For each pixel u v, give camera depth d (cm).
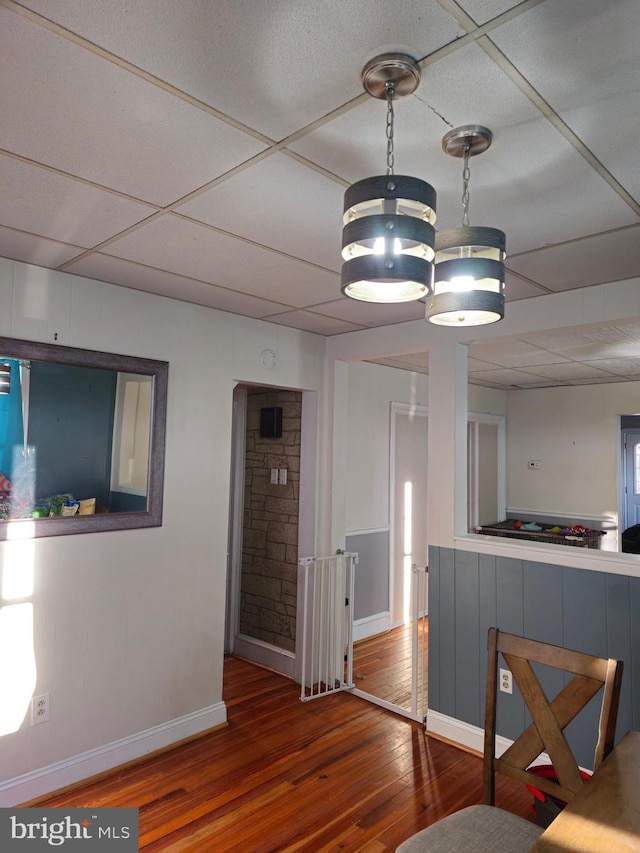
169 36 117
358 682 396
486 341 327
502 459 656
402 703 362
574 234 214
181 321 318
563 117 141
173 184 181
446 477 326
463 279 145
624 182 174
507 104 136
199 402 326
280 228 215
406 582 534
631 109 137
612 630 261
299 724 333
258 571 438
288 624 411
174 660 309
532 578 288
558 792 172
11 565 252
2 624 249
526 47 117
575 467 611
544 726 179
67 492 272
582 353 432
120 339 291
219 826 238
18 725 252
